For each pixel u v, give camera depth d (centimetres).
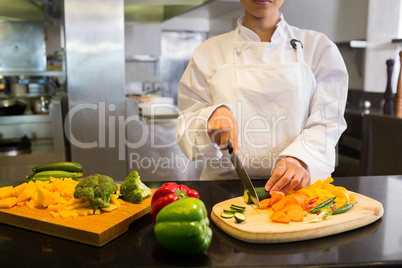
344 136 310
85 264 72
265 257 75
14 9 314
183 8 326
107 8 251
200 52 143
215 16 484
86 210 90
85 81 256
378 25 319
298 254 76
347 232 87
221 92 133
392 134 256
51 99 329
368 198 103
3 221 92
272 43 132
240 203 100
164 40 500
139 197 97
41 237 85
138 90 493
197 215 73
